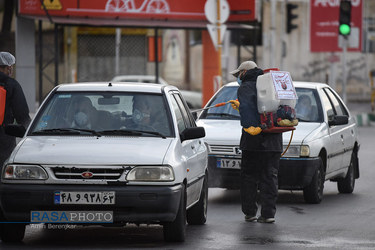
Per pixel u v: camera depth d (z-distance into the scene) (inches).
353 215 1017.5
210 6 1919.3
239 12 2367.1
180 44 3966.5
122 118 838.5
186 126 897.5
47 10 2164.1
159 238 837.8
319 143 1109.7
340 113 1275.8
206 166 943.7
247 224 941.8
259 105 915.4
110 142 797.2
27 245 786.2
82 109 846.5
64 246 781.3
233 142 1090.7
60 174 760.3
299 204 1117.1
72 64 3602.4
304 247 790.5
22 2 2154.3
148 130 828.6
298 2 4079.7
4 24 2367.1
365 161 1726.1
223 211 1050.7
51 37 3425.2
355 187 1339.8
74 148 778.8
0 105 892.0
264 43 3865.7
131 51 3698.3
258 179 968.9
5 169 770.2
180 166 781.3
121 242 808.9
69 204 751.1
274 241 824.3
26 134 831.1
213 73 2581.2
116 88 866.1
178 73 3993.6
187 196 824.9
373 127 2876.5
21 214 758.5
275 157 947.3
